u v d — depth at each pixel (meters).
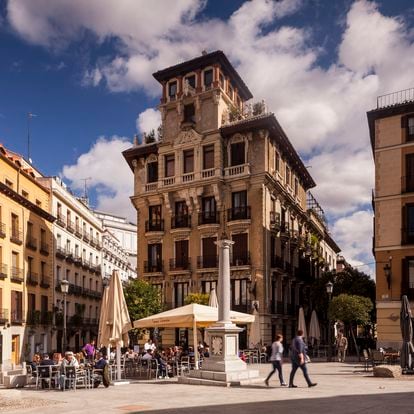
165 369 21.58
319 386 16.59
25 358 40.59
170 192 45.34
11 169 40.94
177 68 46.06
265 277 40.69
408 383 17.41
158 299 42.19
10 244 39.34
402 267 31.97
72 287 51.66
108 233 70.06
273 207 44.53
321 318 52.44
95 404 13.09
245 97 51.09
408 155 33.00
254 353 30.92
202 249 43.22
